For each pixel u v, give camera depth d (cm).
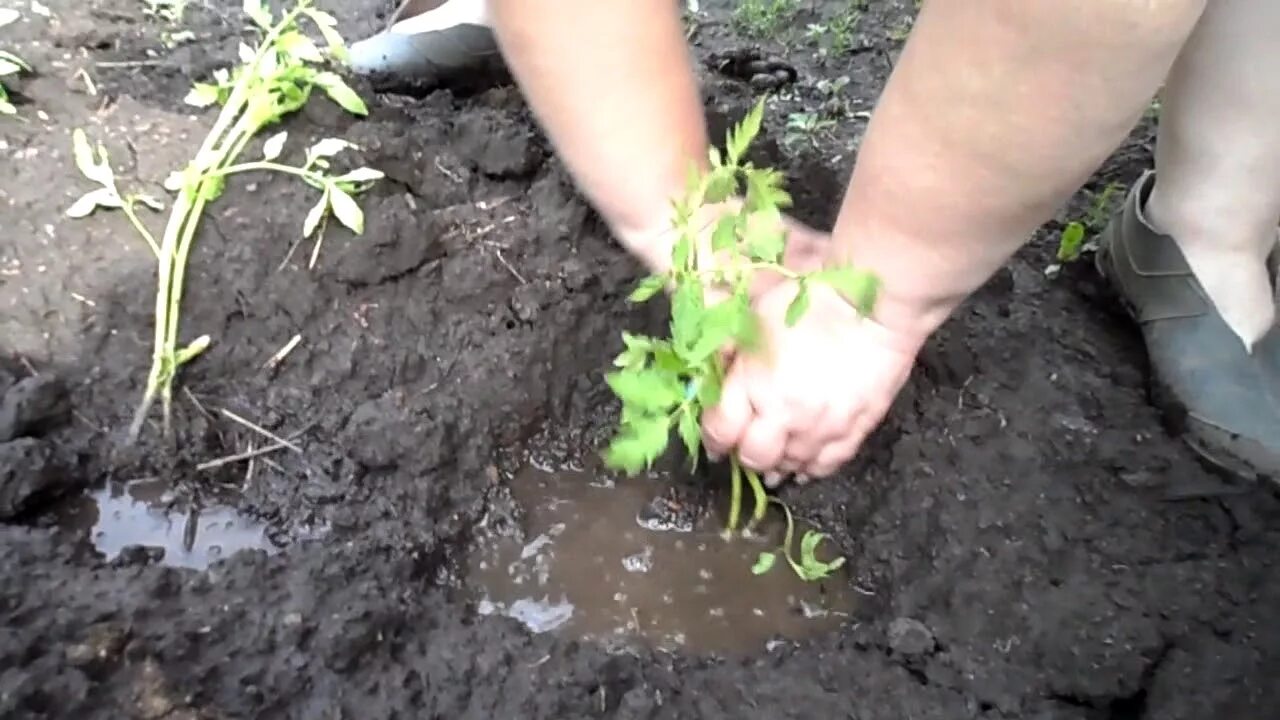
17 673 108
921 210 110
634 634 134
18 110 163
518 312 157
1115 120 99
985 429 149
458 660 121
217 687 114
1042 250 179
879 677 125
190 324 147
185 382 145
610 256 164
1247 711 120
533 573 140
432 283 158
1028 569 133
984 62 97
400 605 127
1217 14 135
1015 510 139
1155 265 155
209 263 150
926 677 125
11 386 138
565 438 154
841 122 203
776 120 199
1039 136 100
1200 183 149
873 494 146
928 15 100
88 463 138
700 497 148
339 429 144
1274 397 144
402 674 119
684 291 120
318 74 170
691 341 121
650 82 125
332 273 154
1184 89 143
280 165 157
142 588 119
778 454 133
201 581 123
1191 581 131
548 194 168
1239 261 153
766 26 233
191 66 181
